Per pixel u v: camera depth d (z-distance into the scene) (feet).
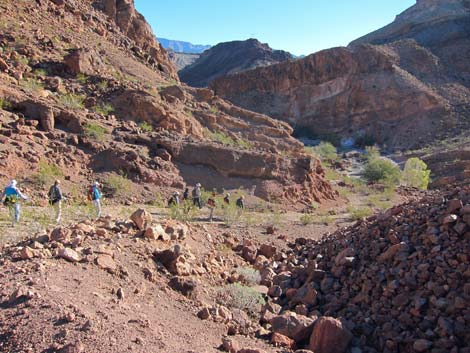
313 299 25.52
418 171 145.07
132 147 69.77
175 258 25.61
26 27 97.04
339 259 28.04
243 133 103.35
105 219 30.12
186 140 78.48
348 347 20.22
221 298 24.16
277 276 29.78
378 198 104.37
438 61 313.12
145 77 111.24
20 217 37.50
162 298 21.15
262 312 24.25
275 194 77.71
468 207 24.17
